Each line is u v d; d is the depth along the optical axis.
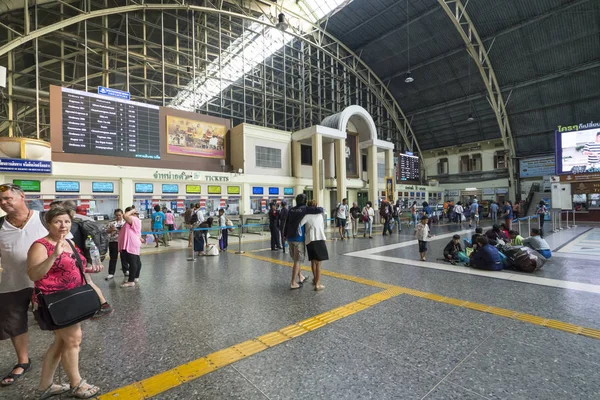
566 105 22.62
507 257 5.86
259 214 15.66
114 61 18.61
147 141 13.31
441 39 22.61
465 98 25.94
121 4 17.23
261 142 16.73
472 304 3.79
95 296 1.99
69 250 1.99
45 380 1.96
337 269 5.95
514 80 23.08
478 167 29.36
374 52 25.92
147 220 11.83
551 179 15.48
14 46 12.70
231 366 2.38
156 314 3.56
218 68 20.28
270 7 21.38
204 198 14.20
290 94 24.06
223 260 7.21
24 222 2.28
